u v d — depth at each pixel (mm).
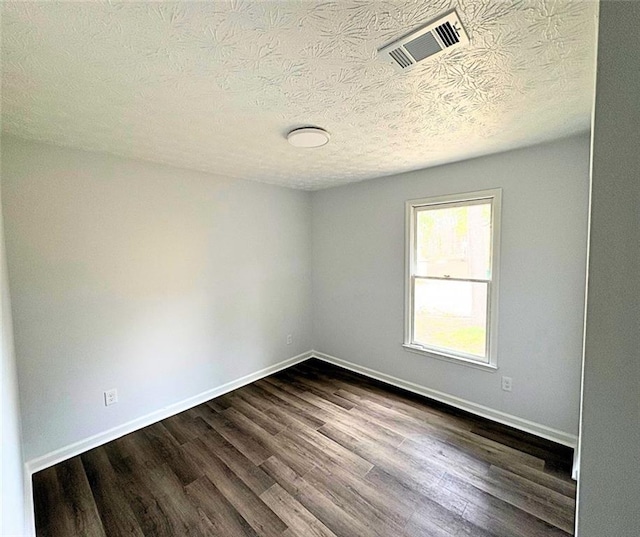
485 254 2723
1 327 1188
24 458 2043
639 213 509
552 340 2395
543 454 2264
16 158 2039
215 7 933
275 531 1692
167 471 2145
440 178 2898
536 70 1311
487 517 1748
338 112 1710
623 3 506
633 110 507
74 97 1497
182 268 2928
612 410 545
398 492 1938
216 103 1580
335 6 942
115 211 2488
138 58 1188
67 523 1745
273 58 1204
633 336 524
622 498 547
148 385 2730
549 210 2338
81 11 933
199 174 3021
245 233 3447
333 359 4086
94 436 2430
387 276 3422
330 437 2510
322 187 3893
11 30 1005
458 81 1397
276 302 3820
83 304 2352
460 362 2891
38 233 2135
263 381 3576
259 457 2279
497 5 948
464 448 2344
